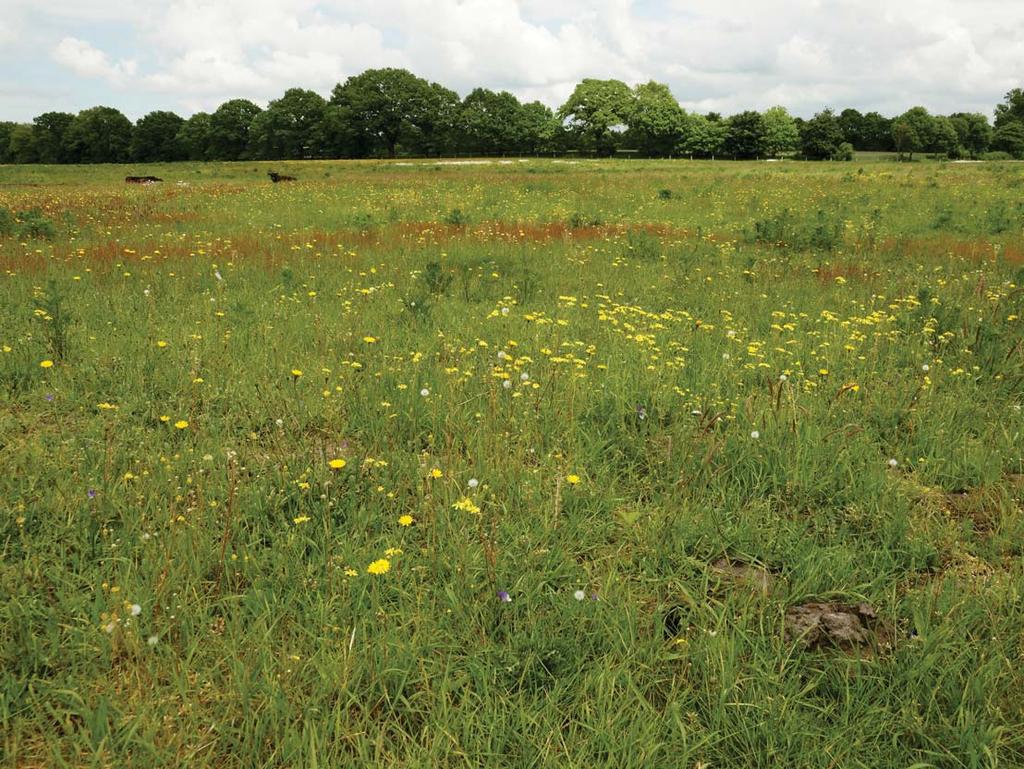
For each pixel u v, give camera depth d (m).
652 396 5.26
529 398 5.11
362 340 6.57
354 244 13.23
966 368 6.21
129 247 12.42
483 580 3.25
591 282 9.94
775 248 13.61
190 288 9.12
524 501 3.90
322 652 2.67
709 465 4.16
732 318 8.02
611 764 2.30
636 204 22.84
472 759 2.34
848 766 2.34
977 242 13.89
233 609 2.94
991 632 2.90
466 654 2.83
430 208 21.45
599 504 3.90
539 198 24.67
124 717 2.41
